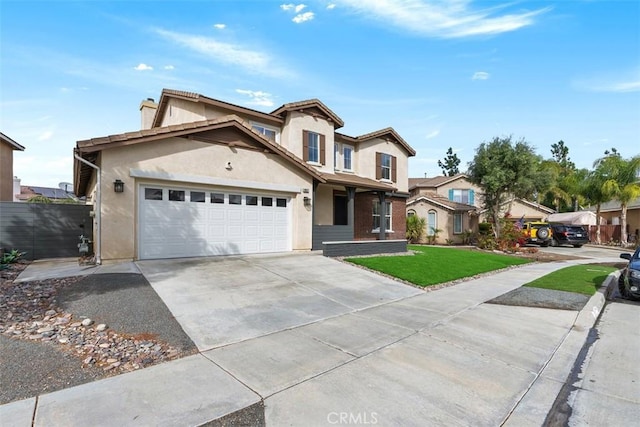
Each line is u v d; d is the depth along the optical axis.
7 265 9.84
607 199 26.78
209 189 11.48
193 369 4.10
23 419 3.00
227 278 8.55
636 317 7.17
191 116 14.29
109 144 9.30
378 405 3.41
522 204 33.31
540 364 4.56
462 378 4.07
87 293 6.62
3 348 4.34
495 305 7.54
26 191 49.78
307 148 16.91
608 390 3.90
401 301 7.80
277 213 13.35
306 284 8.66
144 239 10.14
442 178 36.00
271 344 4.97
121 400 3.36
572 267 14.27
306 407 3.34
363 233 20.08
